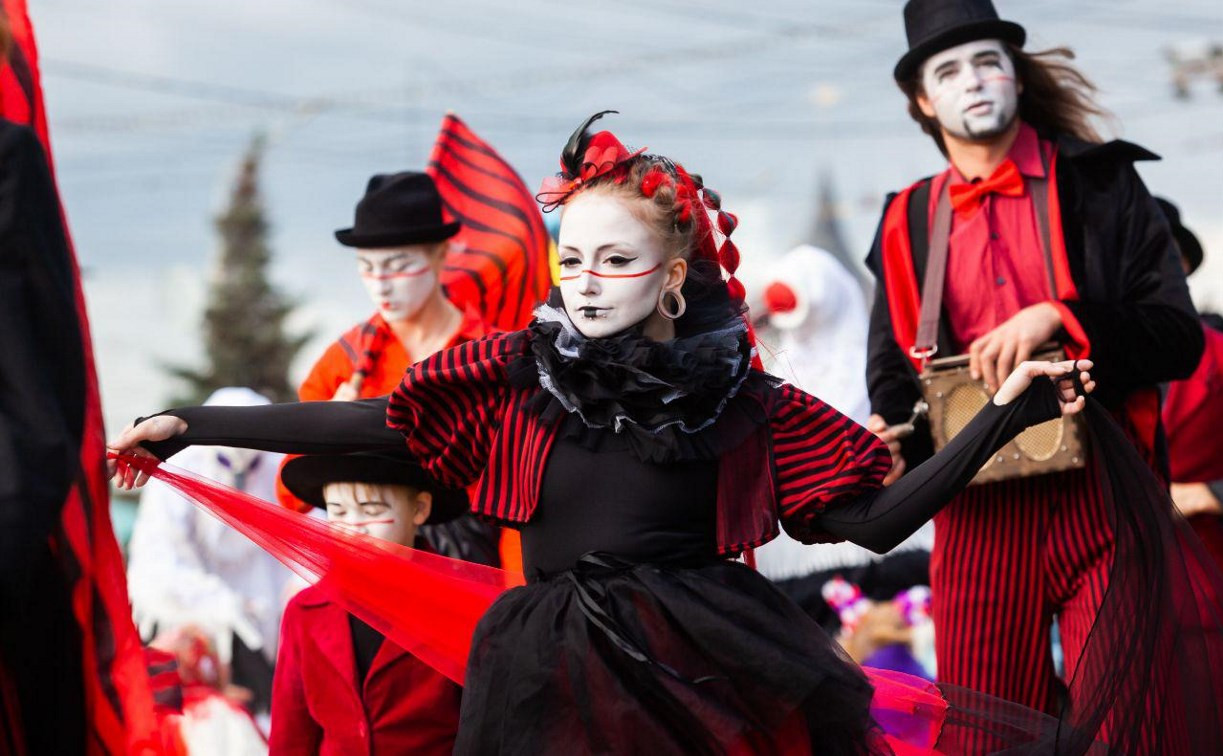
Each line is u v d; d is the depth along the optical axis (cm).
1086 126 936
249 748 1088
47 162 597
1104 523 852
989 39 909
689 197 707
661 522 684
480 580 768
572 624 662
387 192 1077
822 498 698
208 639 1247
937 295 907
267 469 1304
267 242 6234
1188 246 1243
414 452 721
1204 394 1134
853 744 680
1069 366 700
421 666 844
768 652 652
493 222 1201
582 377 689
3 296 566
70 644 609
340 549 766
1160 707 749
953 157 931
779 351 786
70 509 607
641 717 645
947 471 696
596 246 690
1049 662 884
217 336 6141
